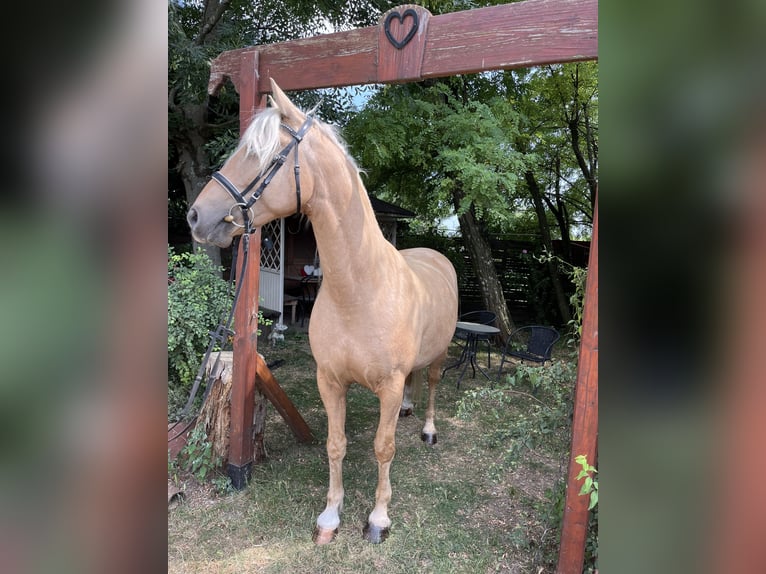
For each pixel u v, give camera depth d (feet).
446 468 9.10
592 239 5.32
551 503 6.97
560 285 22.63
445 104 15.08
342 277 5.93
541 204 23.47
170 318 10.09
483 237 20.52
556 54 5.34
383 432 6.64
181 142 17.94
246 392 8.05
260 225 5.43
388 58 6.40
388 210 22.31
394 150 14.29
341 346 6.26
